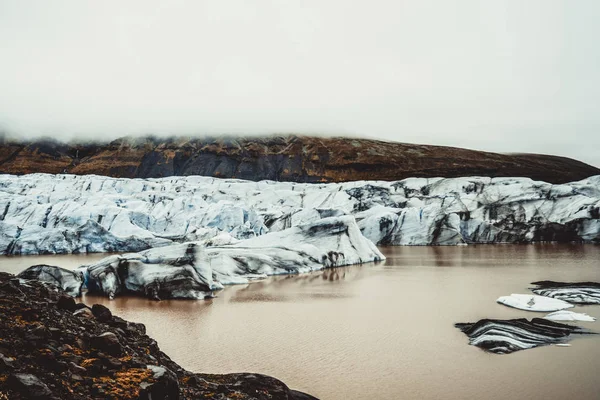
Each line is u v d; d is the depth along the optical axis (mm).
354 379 20578
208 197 112188
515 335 25484
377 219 86500
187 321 30609
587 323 28047
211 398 14367
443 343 25344
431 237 84062
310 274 50906
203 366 22156
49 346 12422
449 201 97812
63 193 98688
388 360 22891
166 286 38625
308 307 34344
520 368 21516
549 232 82312
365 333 27359
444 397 18750
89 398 11055
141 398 11578
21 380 10125
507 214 88438
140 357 14617
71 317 15273
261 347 25016
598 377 20281
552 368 21391
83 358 12727
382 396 18891
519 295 35219
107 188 116188
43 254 71500
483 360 22688
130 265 40656
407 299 36500
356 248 60188
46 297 16625
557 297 35594
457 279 45312
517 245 78750
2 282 15828
